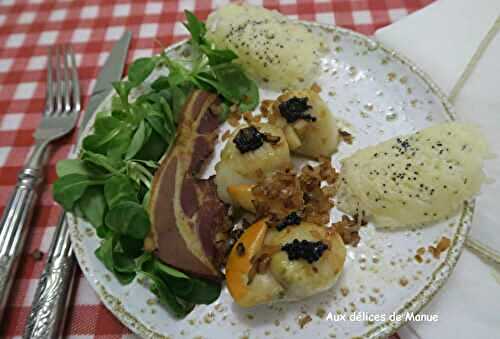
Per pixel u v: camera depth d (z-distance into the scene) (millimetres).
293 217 285
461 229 296
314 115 328
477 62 377
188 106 359
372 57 382
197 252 296
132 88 376
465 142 303
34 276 336
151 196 316
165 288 284
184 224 307
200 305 291
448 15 404
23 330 307
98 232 310
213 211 317
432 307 290
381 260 298
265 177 311
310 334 275
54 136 398
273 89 391
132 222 295
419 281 285
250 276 270
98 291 294
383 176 306
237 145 313
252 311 287
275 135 317
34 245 350
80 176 325
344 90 376
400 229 308
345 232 308
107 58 448
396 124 354
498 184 326
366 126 357
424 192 297
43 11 513
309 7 472
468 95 366
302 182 321
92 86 446
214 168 349
